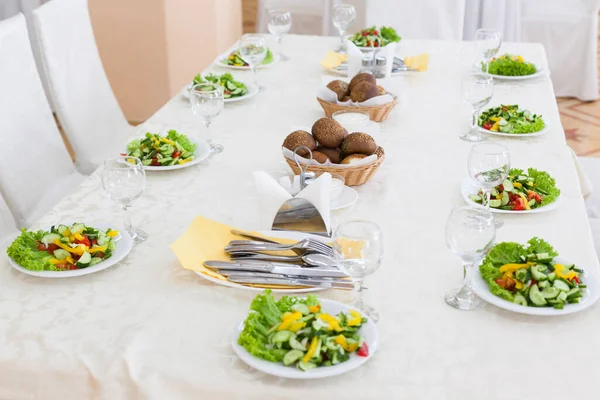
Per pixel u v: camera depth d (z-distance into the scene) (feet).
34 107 8.14
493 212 5.56
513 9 14.96
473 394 3.79
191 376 3.90
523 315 4.37
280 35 9.83
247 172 6.36
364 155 5.91
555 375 3.90
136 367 3.99
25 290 4.65
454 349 4.09
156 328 4.28
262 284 4.61
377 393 3.78
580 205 5.72
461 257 4.21
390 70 8.43
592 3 15.12
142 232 5.34
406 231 5.33
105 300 4.54
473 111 7.13
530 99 8.13
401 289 4.63
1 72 7.73
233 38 15.57
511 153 6.70
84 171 8.98
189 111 7.86
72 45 9.05
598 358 4.01
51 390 4.07
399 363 3.98
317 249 4.89
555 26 15.35
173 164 6.36
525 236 5.23
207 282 4.73
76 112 8.96
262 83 8.72
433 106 7.93
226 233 5.17
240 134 7.21
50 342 4.17
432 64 9.41
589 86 15.69
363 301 4.50
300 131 6.01
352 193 5.82
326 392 3.78
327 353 3.82
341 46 9.97
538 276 4.36
